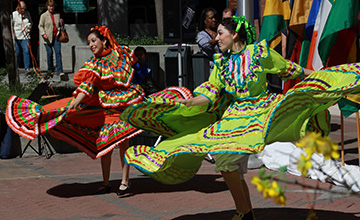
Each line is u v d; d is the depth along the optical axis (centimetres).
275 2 815
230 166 518
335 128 1227
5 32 1291
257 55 531
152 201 695
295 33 846
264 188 246
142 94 724
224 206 667
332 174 735
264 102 535
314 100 513
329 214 618
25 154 1005
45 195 734
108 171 738
